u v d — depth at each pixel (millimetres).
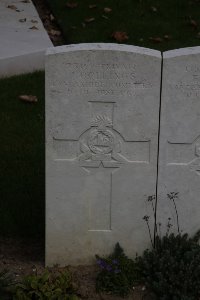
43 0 4934
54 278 2445
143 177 2457
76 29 4367
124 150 2426
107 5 4645
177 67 2318
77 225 2514
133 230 2523
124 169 2447
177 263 2398
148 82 2338
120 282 2426
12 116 3537
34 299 2318
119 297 2416
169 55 2320
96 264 2557
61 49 2316
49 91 2340
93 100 2359
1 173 3098
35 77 3938
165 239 2496
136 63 2316
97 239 2535
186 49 2350
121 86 2342
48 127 2385
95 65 2316
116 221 2514
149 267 2445
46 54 2301
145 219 2486
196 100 2359
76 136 2402
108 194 2482
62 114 2371
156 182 2465
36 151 3266
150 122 2387
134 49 2324
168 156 2432
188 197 2480
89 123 2387
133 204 2492
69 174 2447
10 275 2420
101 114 2379
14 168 3135
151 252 2480
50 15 4637
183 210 2498
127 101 2359
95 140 2410
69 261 2562
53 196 2473
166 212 2500
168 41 4254
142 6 4652
